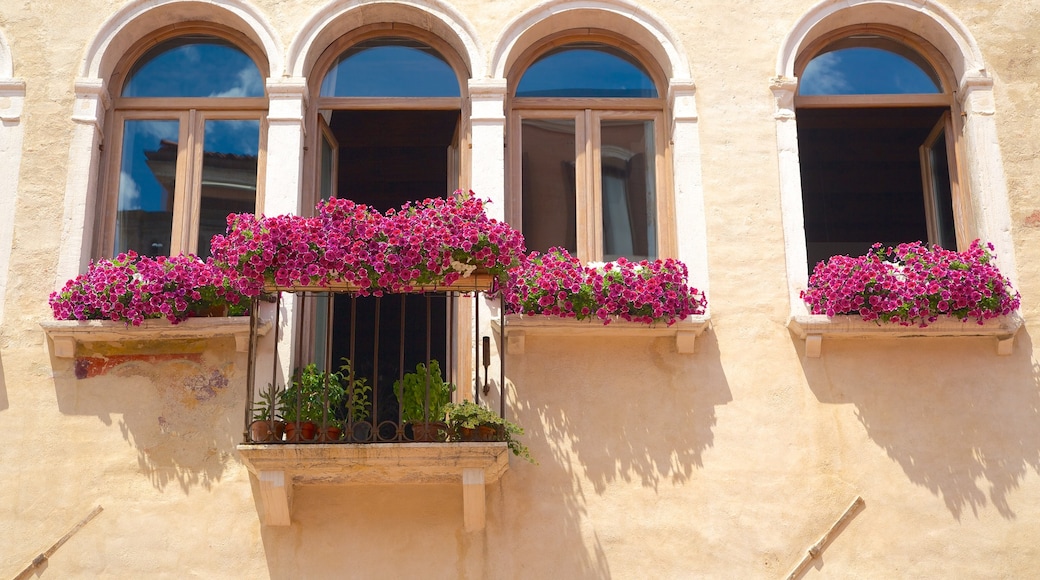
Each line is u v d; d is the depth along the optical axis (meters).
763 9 9.70
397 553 8.23
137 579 8.12
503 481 8.41
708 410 8.61
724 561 8.28
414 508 8.33
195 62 9.72
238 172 9.41
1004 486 8.46
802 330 8.70
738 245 9.03
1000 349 8.73
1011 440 8.58
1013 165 9.29
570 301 8.57
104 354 8.59
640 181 9.52
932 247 9.47
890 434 8.58
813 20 9.67
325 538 8.24
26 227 8.89
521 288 8.62
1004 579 8.26
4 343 8.59
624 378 8.67
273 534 8.24
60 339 8.51
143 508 8.28
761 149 9.29
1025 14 9.70
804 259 9.00
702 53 9.55
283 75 9.33
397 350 11.31
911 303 8.58
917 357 8.76
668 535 8.34
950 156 9.62
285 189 9.08
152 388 8.52
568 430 8.55
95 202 9.20
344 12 9.53
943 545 8.34
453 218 8.23
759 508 8.41
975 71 9.52
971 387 8.70
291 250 8.11
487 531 8.30
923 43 9.84
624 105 9.66
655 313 8.54
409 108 9.57
